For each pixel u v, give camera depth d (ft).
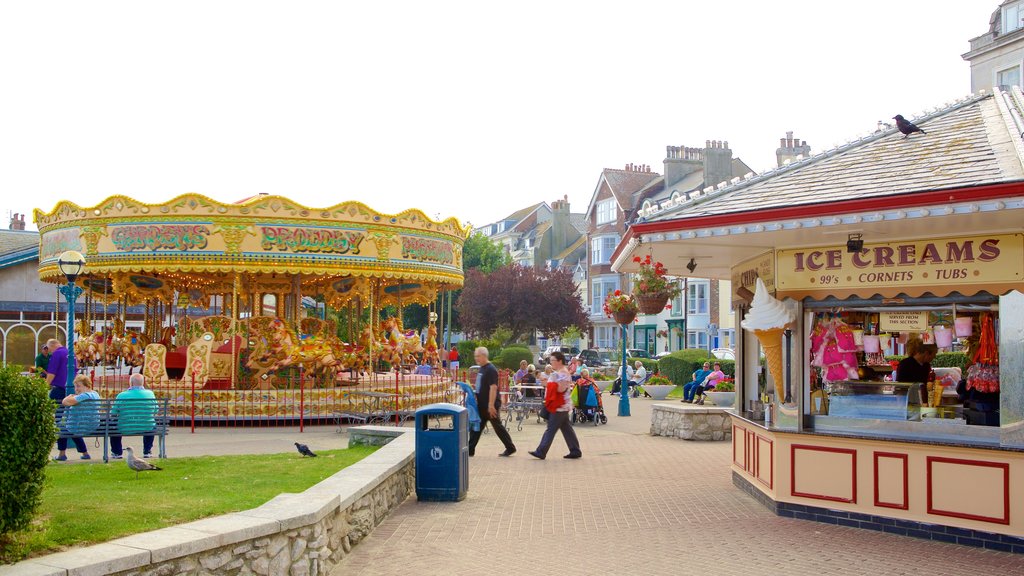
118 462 37.58
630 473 44.27
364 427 47.26
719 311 167.32
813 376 33.71
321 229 60.85
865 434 31.50
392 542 29.30
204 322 62.85
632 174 204.23
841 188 30.96
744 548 28.37
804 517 32.73
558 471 44.91
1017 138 30.40
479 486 40.24
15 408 19.76
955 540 28.86
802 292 33.42
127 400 38.47
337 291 74.79
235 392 59.52
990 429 28.89
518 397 72.38
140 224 60.18
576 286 179.83
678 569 25.85
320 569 24.49
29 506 20.20
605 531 30.91
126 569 18.65
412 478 38.63
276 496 27.09
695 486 40.29
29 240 128.36
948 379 33.47
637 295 43.70
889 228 29.66
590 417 73.72
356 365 66.28
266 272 61.36
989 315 30.25
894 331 33.22
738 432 40.14
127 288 69.41
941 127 36.06
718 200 34.45
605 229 203.51
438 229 67.82
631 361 151.64
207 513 24.39
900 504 30.19
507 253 234.99
